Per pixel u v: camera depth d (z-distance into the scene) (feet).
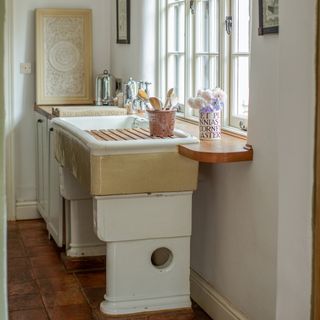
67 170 12.51
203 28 12.10
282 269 6.22
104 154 9.21
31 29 16.53
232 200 9.50
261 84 8.36
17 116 16.69
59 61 16.55
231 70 10.73
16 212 16.87
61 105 16.57
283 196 6.12
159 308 9.90
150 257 9.84
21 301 11.14
